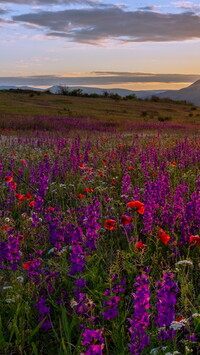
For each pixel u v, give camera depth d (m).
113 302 2.76
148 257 4.19
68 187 7.18
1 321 3.05
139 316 2.38
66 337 2.85
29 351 2.84
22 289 3.42
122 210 5.45
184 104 130.75
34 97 104.38
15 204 6.03
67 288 3.56
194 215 4.48
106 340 2.86
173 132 25.08
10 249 3.63
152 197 5.21
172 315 2.46
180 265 3.82
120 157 9.51
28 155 11.06
